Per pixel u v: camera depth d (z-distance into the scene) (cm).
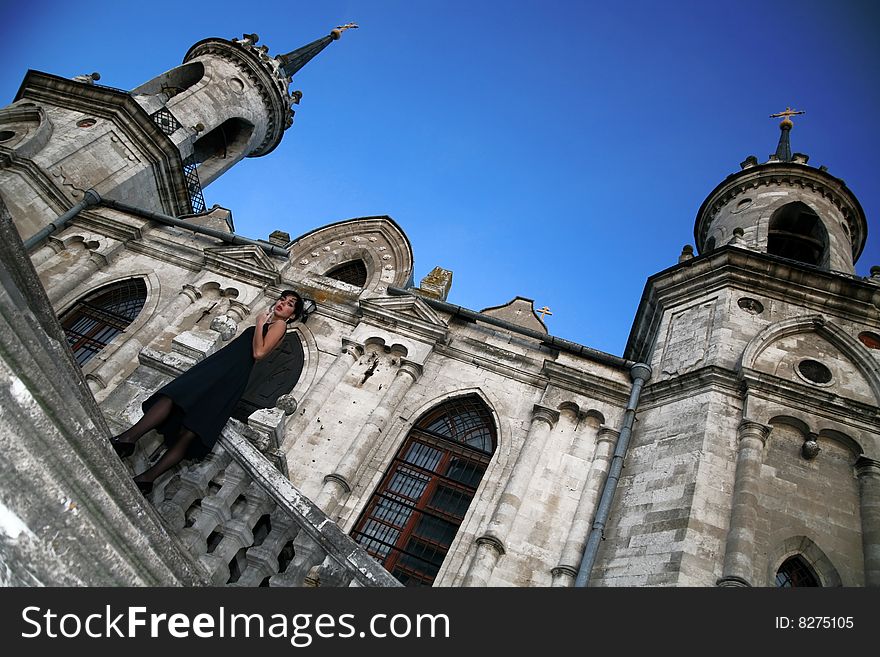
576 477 1681
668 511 1462
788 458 1566
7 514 500
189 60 3575
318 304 2128
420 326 2028
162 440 847
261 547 810
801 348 1856
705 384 1708
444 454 1798
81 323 2134
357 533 1622
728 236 2447
